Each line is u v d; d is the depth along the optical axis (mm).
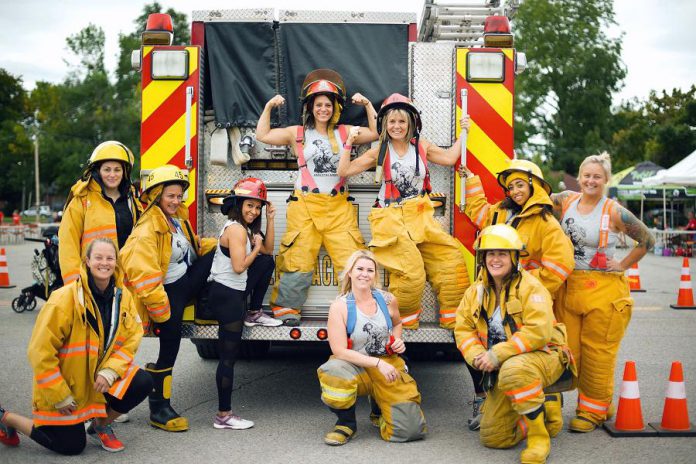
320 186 5645
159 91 5750
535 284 4715
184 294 5258
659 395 6191
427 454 4684
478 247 4738
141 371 4750
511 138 5711
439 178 5820
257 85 6051
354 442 4949
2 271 13703
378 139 5770
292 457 4605
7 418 4691
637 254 5195
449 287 5438
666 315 10977
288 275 5543
